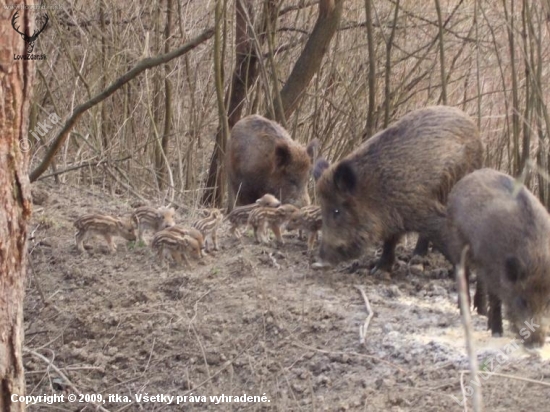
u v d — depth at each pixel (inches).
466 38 460.8
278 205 363.9
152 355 314.5
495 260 290.4
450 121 340.5
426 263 351.3
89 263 350.0
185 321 319.6
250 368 302.2
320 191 342.3
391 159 336.8
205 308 323.6
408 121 341.4
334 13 464.4
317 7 517.7
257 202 366.0
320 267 342.3
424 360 290.8
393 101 494.0
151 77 487.5
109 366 314.8
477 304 312.5
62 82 479.5
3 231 252.7
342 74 501.4
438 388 279.3
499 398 272.8
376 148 339.6
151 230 364.5
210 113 512.1
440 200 337.1
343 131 496.7
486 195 296.8
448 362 287.6
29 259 338.0
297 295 323.9
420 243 353.1
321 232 352.8
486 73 494.0
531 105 405.4
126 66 476.7
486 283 295.0
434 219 335.9
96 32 479.5
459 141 339.3
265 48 508.4
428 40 509.4
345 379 291.1
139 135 493.4
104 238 366.6
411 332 303.9
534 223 288.4
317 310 315.6
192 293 329.7
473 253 297.7
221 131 466.9
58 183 424.5
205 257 349.1
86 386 309.9
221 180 476.1
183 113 504.7
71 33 484.7
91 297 335.0
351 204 338.3
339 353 298.2
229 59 521.7
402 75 496.1
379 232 339.3
